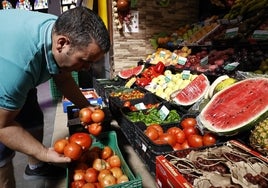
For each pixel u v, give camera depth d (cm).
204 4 430
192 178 113
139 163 207
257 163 118
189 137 162
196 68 296
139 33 423
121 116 238
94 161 174
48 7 603
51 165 215
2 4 634
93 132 182
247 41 248
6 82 110
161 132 175
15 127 124
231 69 241
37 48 113
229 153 129
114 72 428
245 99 158
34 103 217
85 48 104
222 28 327
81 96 197
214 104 168
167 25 434
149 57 412
